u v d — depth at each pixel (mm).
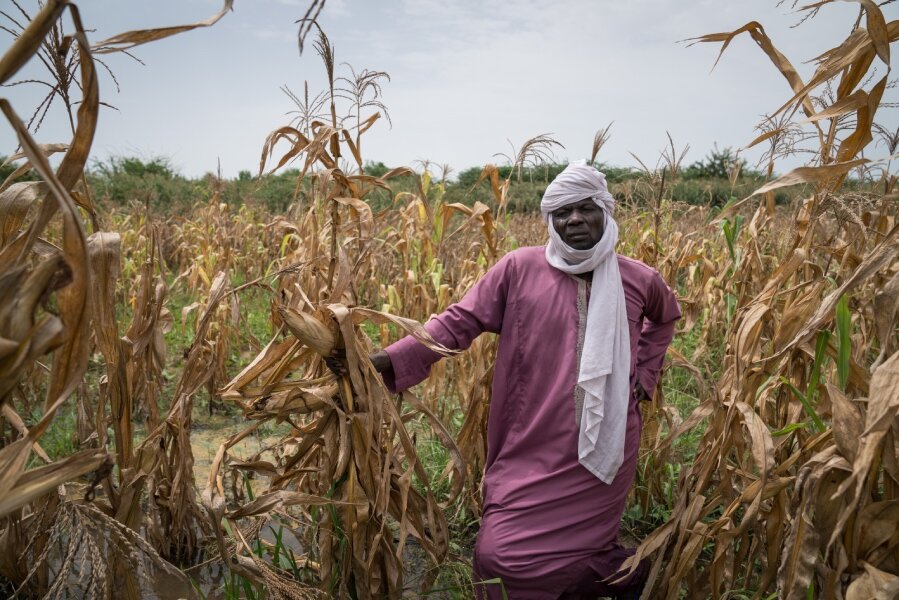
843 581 1880
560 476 2502
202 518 2727
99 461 1350
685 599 2615
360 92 2521
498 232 4164
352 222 2590
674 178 3961
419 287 4262
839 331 2053
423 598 2711
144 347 2422
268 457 3924
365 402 2287
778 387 2854
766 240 5078
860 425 1786
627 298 2652
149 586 2725
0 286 1104
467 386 3885
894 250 1703
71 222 1133
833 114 1791
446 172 4551
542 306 2562
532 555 2402
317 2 1190
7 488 1223
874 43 1656
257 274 8445
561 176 2529
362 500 2346
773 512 2348
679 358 3033
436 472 3711
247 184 15844
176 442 2809
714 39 2133
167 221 10102
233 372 5207
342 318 2166
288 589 2145
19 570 2391
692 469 2576
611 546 2553
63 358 1241
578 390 2488
